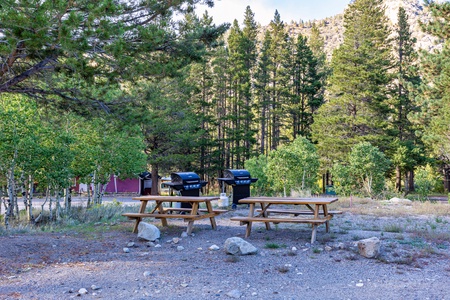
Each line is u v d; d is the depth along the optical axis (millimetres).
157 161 29047
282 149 17172
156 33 8078
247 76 38312
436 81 17984
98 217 11766
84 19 6738
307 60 42281
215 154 37969
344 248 6000
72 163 15602
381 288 4160
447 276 4594
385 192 18828
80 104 9562
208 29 10047
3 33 6480
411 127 35125
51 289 4188
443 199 27469
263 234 7402
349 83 32875
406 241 6508
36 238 6945
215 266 5113
